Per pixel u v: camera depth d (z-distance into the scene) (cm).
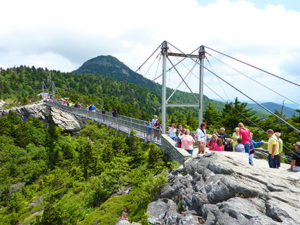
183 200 479
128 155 2108
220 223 327
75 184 1730
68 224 784
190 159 656
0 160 3388
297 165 550
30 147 3978
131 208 632
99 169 2241
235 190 389
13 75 16088
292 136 1902
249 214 316
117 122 1609
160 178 627
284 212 312
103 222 594
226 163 493
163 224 457
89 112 2250
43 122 5444
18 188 2895
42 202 1861
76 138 4966
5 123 4603
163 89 1132
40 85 16100
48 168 3553
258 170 499
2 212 1988
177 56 1187
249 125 2428
